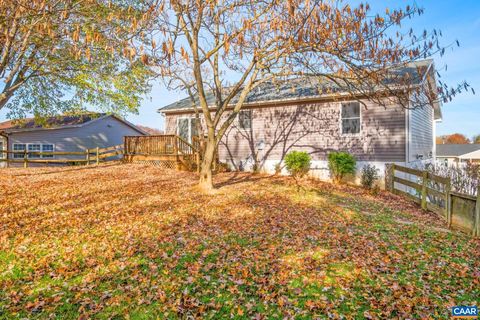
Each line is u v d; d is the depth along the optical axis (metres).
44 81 14.00
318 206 8.26
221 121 16.30
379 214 7.81
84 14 7.06
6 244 4.99
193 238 5.55
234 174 14.42
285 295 3.65
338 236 5.78
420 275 4.22
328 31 6.15
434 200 10.12
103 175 12.16
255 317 3.21
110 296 3.59
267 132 15.02
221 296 3.62
